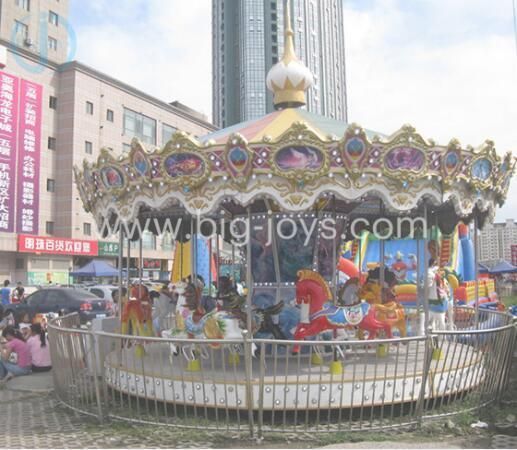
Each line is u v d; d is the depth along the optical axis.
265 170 6.42
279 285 8.24
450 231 9.45
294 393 6.09
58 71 36.38
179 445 5.61
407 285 10.01
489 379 6.94
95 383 6.45
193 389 6.30
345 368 6.94
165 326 10.50
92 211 8.44
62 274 36.22
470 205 7.34
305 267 8.20
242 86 61.47
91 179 7.93
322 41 60.34
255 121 8.34
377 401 6.23
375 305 7.27
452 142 6.59
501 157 7.48
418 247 9.01
